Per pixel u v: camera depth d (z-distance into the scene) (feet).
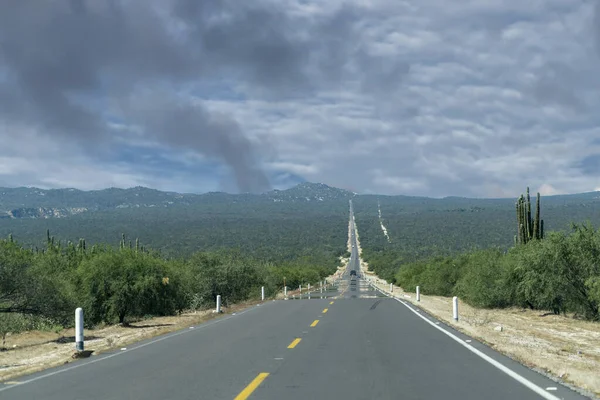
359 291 238.07
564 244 91.35
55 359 51.93
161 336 64.08
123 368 41.22
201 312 127.34
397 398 29.71
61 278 96.99
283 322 76.13
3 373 41.04
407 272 260.01
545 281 93.91
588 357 51.65
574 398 29.50
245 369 39.22
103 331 91.50
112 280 105.40
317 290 264.93
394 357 44.29
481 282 119.24
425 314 89.25
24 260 84.58
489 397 29.86
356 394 30.71
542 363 41.11
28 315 87.56
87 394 31.96
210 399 29.84
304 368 39.29
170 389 32.71
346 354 45.96
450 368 39.09
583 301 91.61
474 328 69.05
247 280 163.73
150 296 108.47
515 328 77.41
